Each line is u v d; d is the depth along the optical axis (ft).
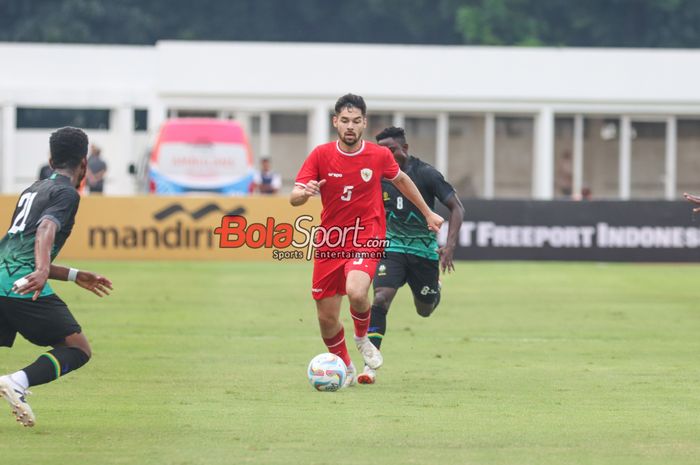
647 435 94.94
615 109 434.30
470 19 643.04
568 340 156.87
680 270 269.44
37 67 444.14
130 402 108.17
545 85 431.02
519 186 443.73
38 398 109.70
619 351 146.61
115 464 83.15
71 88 428.56
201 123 345.31
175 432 94.48
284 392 114.01
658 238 284.20
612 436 94.48
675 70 435.94
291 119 434.30
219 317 177.37
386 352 144.05
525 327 170.50
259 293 211.41
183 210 275.39
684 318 182.80
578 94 431.84
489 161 438.81
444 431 95.81
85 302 194.59
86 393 112.78
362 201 111.34
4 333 94.07
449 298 209.46
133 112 433.48
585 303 203.10
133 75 448.65
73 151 92.84
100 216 273.54
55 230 88.79
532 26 646.33
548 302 204.23
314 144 425.28
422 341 154.61
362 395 112.78
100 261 271.69
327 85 423.64
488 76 429.79
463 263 279.90
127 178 431.43
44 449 87.81
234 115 426.92
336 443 90.74
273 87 422.00
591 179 447.42
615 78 433.89
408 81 426.92
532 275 253.03
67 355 91.66
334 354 116.57
